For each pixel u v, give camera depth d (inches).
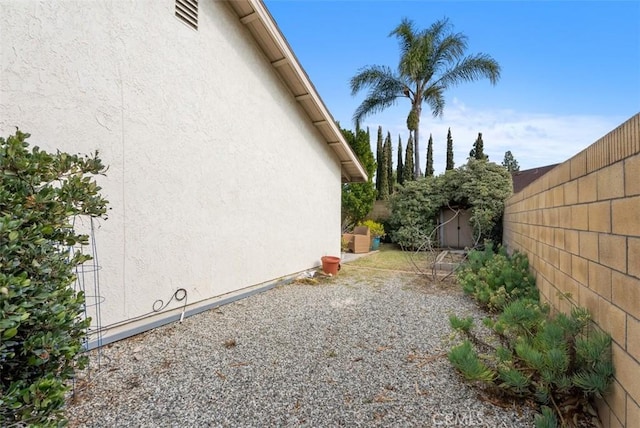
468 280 223.1
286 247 278.2
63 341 66.6
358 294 240.5
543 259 163.2
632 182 70.3
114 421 90.2
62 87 130.1
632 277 69.7
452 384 109.9
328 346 143.5
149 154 163.5
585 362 87.9
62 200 76.0
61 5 129.7
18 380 60.2
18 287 56.0
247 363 126.6
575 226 110.7
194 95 188.9
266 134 250.8
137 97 157.8
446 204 525.0
